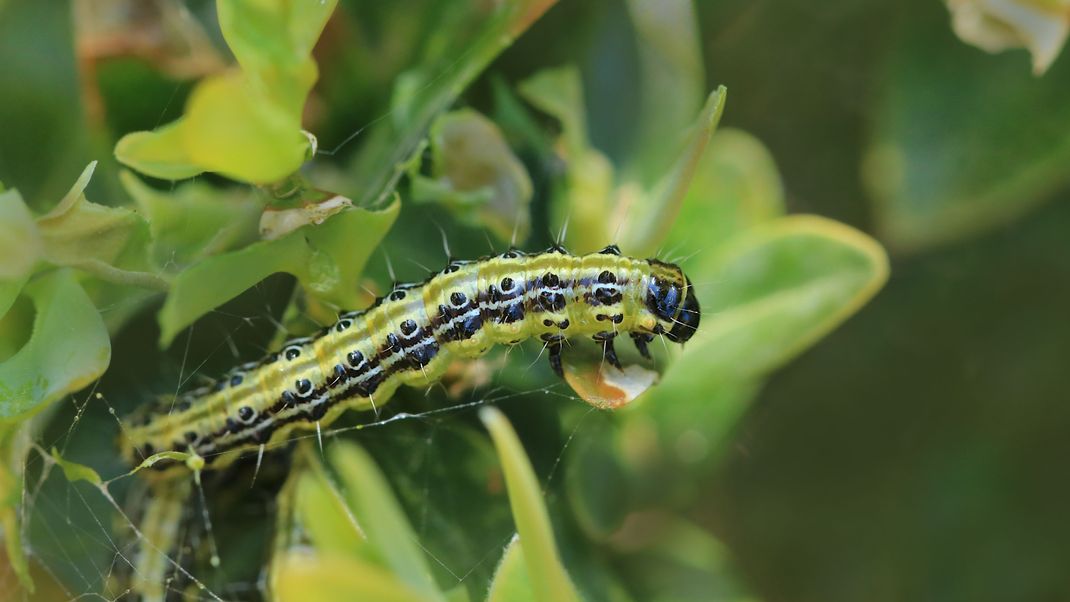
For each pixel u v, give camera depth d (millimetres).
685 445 183
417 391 179
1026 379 203
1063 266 203
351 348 174
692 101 185
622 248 177
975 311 205
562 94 180
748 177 186
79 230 164
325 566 156
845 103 203
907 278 205
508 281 173
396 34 178
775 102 203
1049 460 201
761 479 207
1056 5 173
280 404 174
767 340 181
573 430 180
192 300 166
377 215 167
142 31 173
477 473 177
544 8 172
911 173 190
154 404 179
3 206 161
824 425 207
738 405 183
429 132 174
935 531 201
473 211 176
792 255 181
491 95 182
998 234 203
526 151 181
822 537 205
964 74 189
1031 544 199
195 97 158
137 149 161
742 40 201
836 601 204
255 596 177
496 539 175
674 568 188
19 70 175
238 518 178
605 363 174
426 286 174
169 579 178
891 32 197
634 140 187
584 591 179
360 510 171
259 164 161
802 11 200
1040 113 188
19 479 166
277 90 161
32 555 177
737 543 206
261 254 166
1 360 170
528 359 179
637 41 188
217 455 176
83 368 165
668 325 173
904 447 206
